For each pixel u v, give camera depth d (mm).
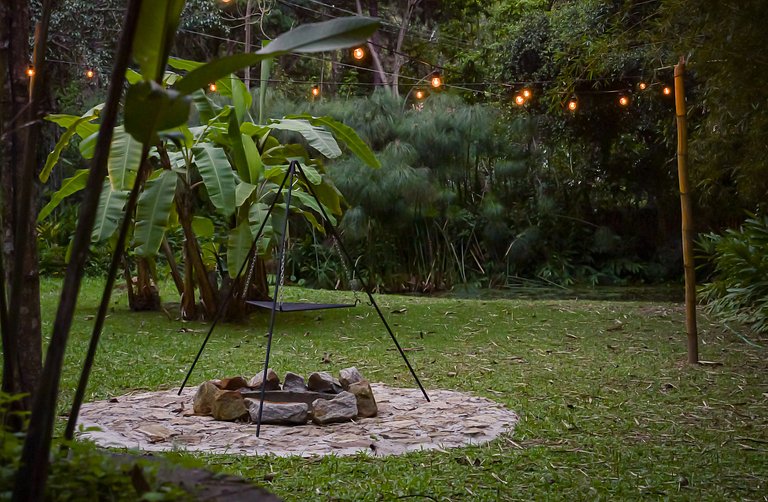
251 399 4832
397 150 13086
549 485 3648
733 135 8078
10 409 2205
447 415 5004
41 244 13555
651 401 5484
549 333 8539
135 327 8570
